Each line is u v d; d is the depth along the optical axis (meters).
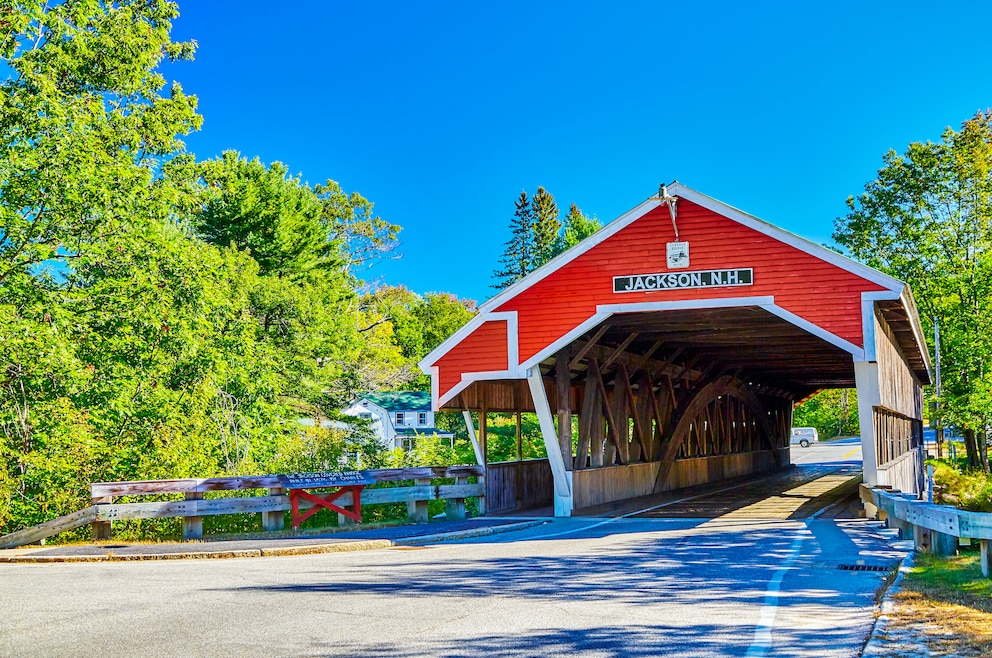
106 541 13.54
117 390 17.47
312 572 9.66
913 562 9.23
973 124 37.00
